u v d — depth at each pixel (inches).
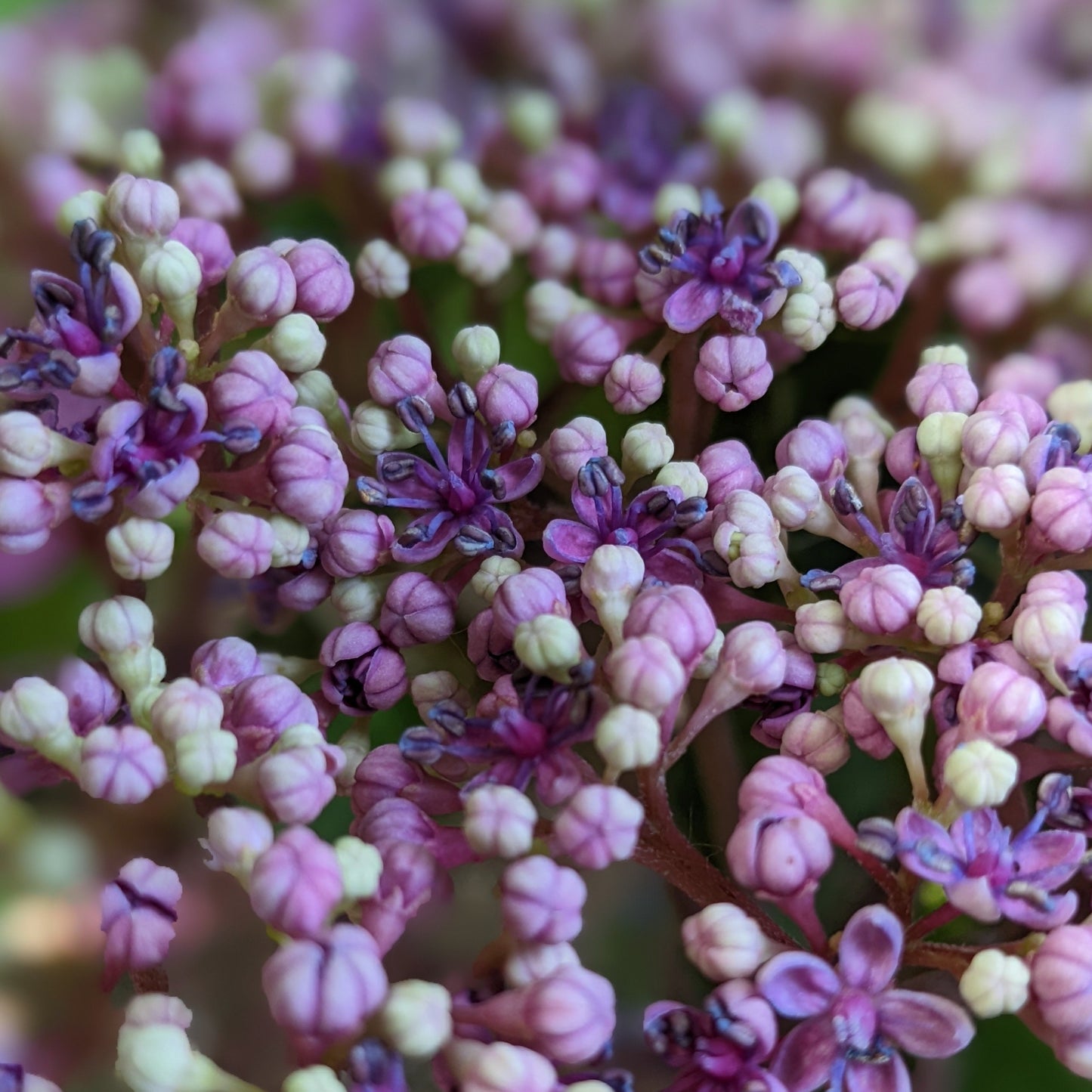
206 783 3.6
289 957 3.4
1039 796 3.7
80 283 3.7
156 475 3.7
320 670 3.9
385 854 3.6
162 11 4.2
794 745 3.8
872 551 4.0
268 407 3.8
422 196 4.2
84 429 3.8
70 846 3.6
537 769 3.6
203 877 3.6
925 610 3.8
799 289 4.2
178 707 3.6
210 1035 3.5
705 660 3.8
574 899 3.5
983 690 3.6
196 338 4.0
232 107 4.2
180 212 4.2
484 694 3.9
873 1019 3.5
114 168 4.2
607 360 4.2
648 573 3.9
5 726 3.6
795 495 3.9
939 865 3.5
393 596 3.9
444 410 4.0
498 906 3.7
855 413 4.2
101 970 3.5
